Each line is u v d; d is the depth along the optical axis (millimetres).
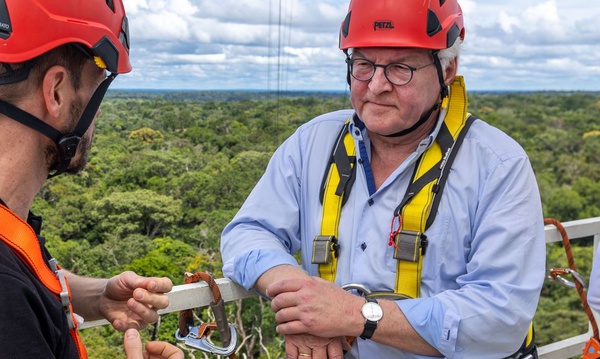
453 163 1527
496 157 1512
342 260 1587
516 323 1427
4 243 877
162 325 7160
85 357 1001
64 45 948
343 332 1405
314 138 1713
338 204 1606
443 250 1495
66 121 974
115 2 1047
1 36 888
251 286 1569
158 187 27625
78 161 1044
